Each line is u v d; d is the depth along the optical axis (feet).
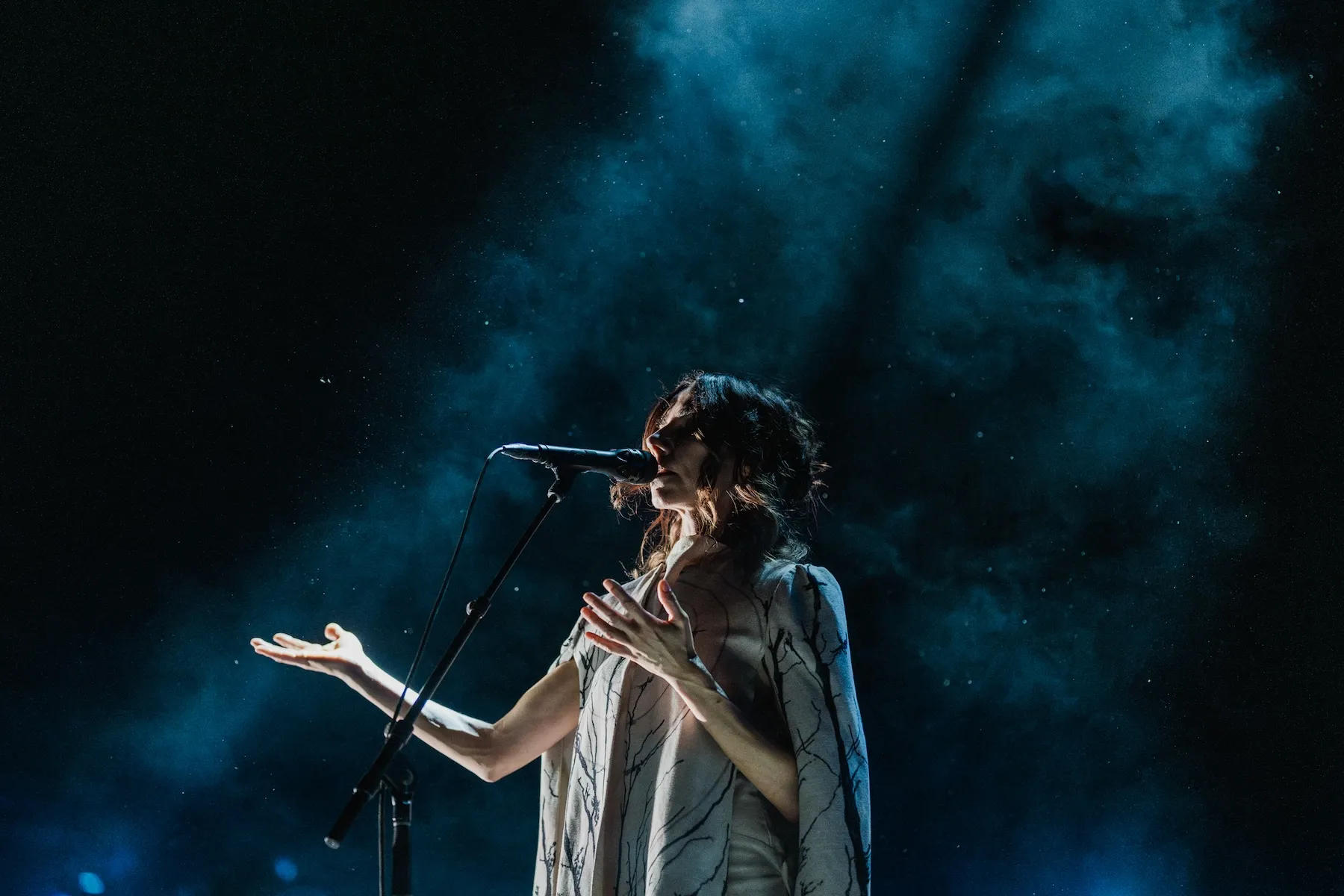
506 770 7.88
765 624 7.06
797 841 6.81
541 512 7.33
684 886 6.40
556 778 7.87
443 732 7.82
